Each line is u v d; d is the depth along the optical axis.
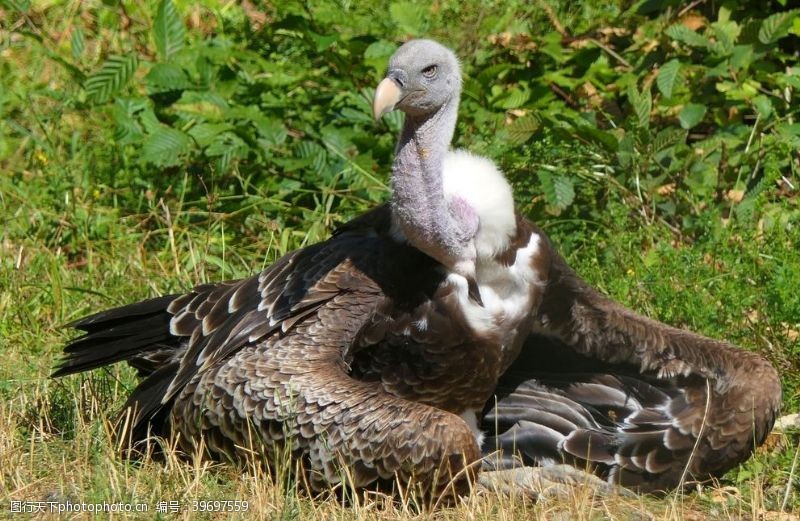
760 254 12.14
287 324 9.82
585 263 12.57
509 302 9.90
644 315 11.28
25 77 17.56
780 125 14.19
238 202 14.46
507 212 9.73
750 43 14.94
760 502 9.16
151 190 14.62
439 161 9.47
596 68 15.21
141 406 10.27
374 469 9.01
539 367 11.00
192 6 19.00
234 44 16.09
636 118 13.92
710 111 15.23
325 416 9.18
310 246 10.52
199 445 9.79
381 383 9.99
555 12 17.28
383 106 9.34
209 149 14.13
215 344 10.11
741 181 13.84
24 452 9.86
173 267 13.55
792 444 10.48
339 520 8.73
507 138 13.84
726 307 11.48
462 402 10.09
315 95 15.20
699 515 9.27
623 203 13.57
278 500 8.89
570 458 10.37
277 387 9.41
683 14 15.80
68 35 18.34
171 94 14.92
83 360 10.84
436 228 9.44
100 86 15.09
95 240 14.24
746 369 10.02
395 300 9.84
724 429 9.95
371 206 13.90
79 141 15.84
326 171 14.24
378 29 16.50
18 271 13.34
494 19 16.59
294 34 15.93
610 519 8.85
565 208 13.42
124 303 12.87
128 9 18.64
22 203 14.70
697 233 13.23
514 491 9.19
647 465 10.14
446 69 9.46
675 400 10.48
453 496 8.96
